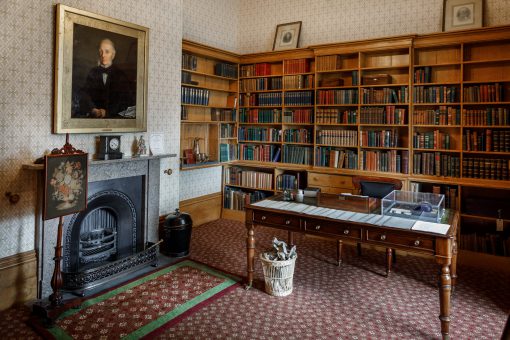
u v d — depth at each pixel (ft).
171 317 10.39
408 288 12.64
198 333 9.63
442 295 9.21
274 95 20.90
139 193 14.56
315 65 19.15
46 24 11.52
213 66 21.42
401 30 18.29
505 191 15.62
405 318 10.57
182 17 17.87
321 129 19.93
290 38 21.35
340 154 18.75
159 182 15.23
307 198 13.23
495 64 15.96
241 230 19.53
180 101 16.78
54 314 10.01
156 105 15.55
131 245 14.39
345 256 15.85
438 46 16.87
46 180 9.95
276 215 11.68
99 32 12.77
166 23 15.80
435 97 16.47
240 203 21.53
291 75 20.20
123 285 12.42
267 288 11.96
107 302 11.23
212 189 21.68
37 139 11.51
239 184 21.70
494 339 9.52
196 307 10.96
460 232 15.69
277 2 21.98
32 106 11.34
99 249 13.39
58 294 10.55
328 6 20.30
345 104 18.42
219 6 22.25
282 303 11.35
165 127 16.06
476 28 15.21
